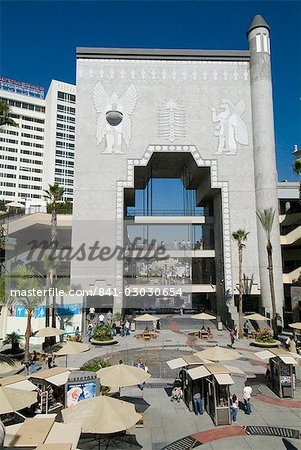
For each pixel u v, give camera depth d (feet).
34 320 109.50
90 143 161.89
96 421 37.04
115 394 59.72
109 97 164.35
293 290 137.90
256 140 161.38
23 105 402.31
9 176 385.91
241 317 124.16
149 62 167.53
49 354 83.82
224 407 51.16
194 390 56.29
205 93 166.09
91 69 165.89
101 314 144.66
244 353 97.14
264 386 68.18
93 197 158.71
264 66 163.73
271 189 156.66
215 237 170.60
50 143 392.47
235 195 160.15
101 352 98.12
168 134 163.02
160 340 115.85
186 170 189.26
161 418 53.01
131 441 45.65
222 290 158.61
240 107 165.58
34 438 31.30
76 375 54.70
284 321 147.54
